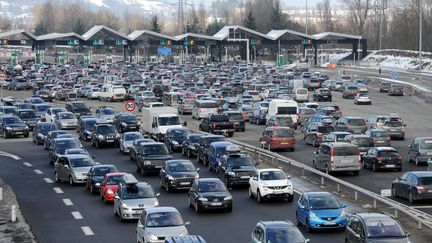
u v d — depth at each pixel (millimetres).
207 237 36406
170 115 76562
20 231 38656
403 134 77438
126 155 68875
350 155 55000
